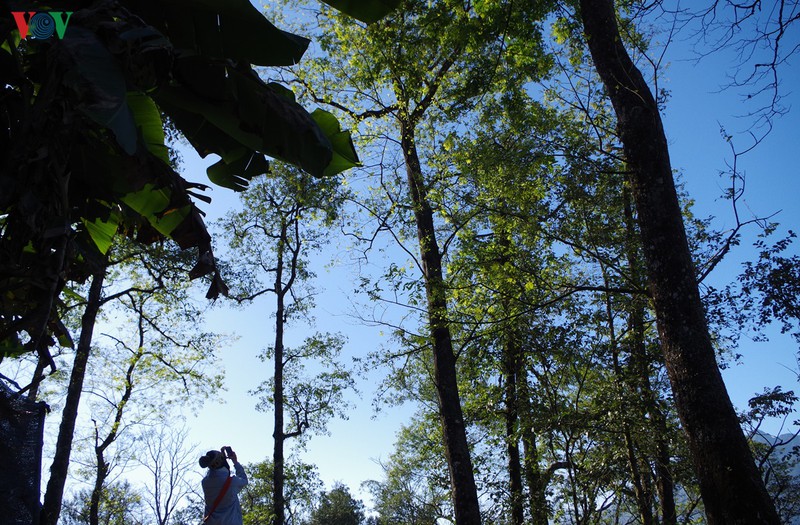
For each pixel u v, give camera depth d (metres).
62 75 3.74
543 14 10.96
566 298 13.08
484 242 14.32
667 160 9.70
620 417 11.57
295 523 27.86
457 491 14.39
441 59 14.66
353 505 53.53
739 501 7.72
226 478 7.47
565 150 12.09
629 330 13.17
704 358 8.54
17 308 4.21
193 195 5.11
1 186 3.56
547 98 14.86
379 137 17.30
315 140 5.24
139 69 4.18
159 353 22.14
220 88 4.98
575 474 11.49
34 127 3.72
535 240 13.40
